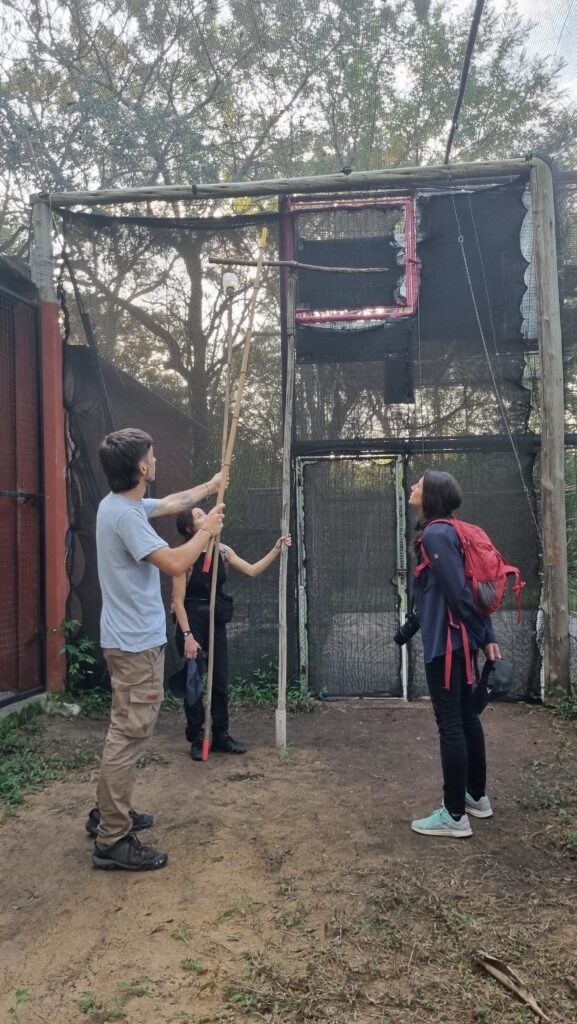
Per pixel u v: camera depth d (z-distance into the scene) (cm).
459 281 595
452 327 595
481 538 342
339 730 522
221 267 621
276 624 604
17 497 557
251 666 607
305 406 603
